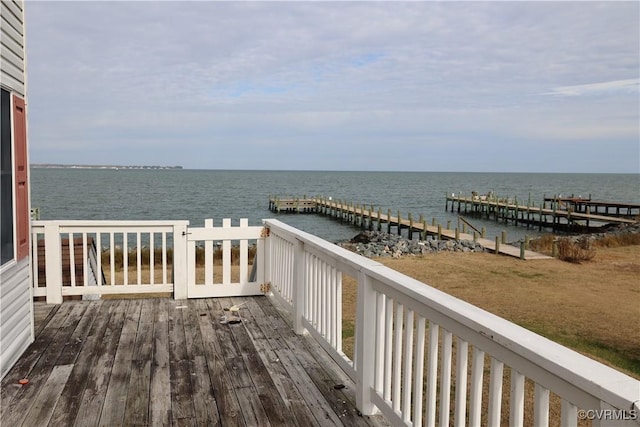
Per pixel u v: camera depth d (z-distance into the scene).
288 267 4.73
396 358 2.48
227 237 5.50
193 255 5.45
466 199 37.94
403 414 2.39
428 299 2.01
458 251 16.20
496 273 11.89
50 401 2.89
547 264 13.34
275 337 4.14
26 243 3.79
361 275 2.82
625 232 21.08
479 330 1.67
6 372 3.30
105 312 4.83
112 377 3.26
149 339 4.04
